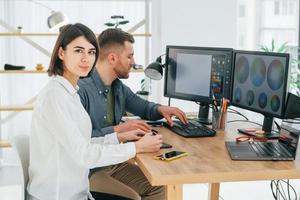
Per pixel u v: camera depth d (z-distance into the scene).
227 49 2.53
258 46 5.20
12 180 4.15
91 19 4.86
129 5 4.91
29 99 4.86
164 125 2.59
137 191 2.50
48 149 1.79
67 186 1.82
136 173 2.55
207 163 1.79
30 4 4.73
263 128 2.38
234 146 2.03
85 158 1.76
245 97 2.46
